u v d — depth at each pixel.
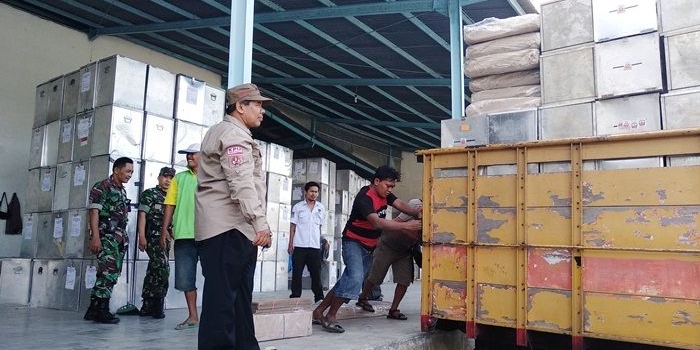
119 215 5.94
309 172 14.34
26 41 10.32
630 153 3.93
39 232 7.61
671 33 4.14
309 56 11.63
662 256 3.74
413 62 11.49
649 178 3.84
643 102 4.18
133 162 6.78
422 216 4.96
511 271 4.36
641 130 4.16
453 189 4.75
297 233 7.80
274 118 15.39
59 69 10.78
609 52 4.37
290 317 4.91
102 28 11.24
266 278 11.38
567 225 4.12
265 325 4.69
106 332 5.09
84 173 7.06
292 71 12.88
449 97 13.75
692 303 3.61
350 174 16.11
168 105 7.49
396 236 6.06
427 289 4.81
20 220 9.96
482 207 4.56
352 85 13.26
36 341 4.55
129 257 6.84
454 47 8.41
